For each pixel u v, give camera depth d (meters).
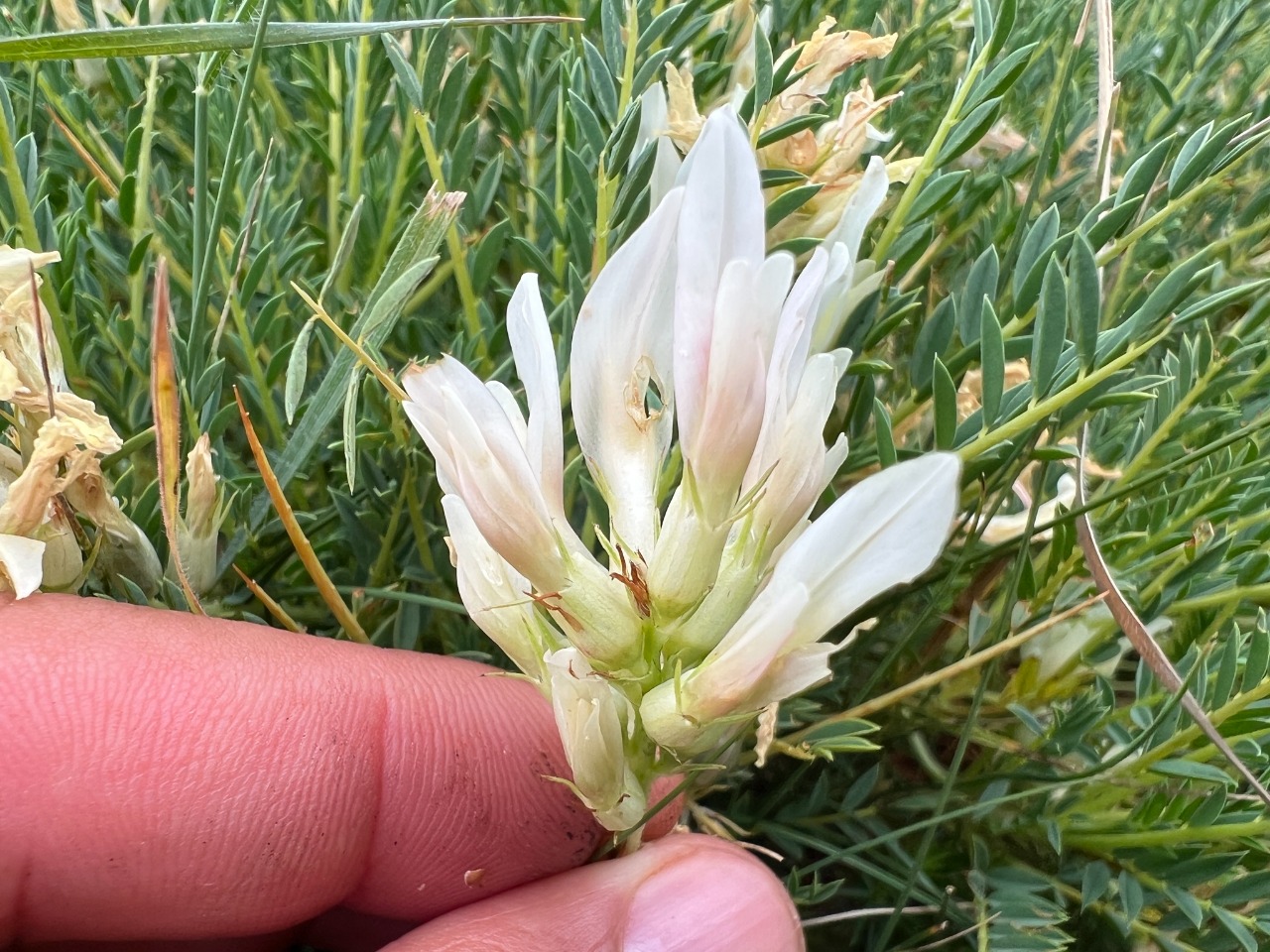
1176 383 0.08
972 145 0.07
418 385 0.05
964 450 0.06
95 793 0.06
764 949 0.06
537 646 0.05
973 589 0.08
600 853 0.07
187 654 0.07
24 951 0.07
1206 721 0.06
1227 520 0.08
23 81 0.10
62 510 0.06
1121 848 0.07
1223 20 0.11
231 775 0.07
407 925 0.09
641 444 0.05
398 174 0.09
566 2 0.10
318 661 0.07
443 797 0.07
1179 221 0.09
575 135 0.09
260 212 0.08
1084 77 0.12
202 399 0.07
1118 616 0.06
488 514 0.05
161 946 0.08
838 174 0.07
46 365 0.06
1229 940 0.07
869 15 0.10
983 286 0.07
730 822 0.08
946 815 0.07
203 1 0.10
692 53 0.09
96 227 0.09
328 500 0.09
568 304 0.07
